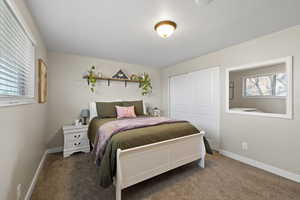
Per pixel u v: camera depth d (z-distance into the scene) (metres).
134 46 2.65
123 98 3.82
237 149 2.55
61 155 2.74
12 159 1.14
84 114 3.04
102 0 1.40
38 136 2.05
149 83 4.10
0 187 0.95
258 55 2.25
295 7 1.50
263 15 1.66
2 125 0.98
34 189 1.69
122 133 1.67
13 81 1.23
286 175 1.94
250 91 3.01
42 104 2.32
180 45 2.61
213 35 2.18
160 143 1.72
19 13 1.20
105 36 2.22
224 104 2.77
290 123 1.92
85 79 3.28
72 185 1.77
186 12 1.60
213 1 1.41
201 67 3.26
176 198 1.55
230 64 2.65
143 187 1.73
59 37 2.25
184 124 2.23
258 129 2.27
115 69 3.68
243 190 1.68
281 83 2.53
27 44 1.58
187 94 3.65
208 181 1.86
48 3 1.43
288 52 1.93
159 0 1.40
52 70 2.91
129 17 1.70
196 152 2.20
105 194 1.61
